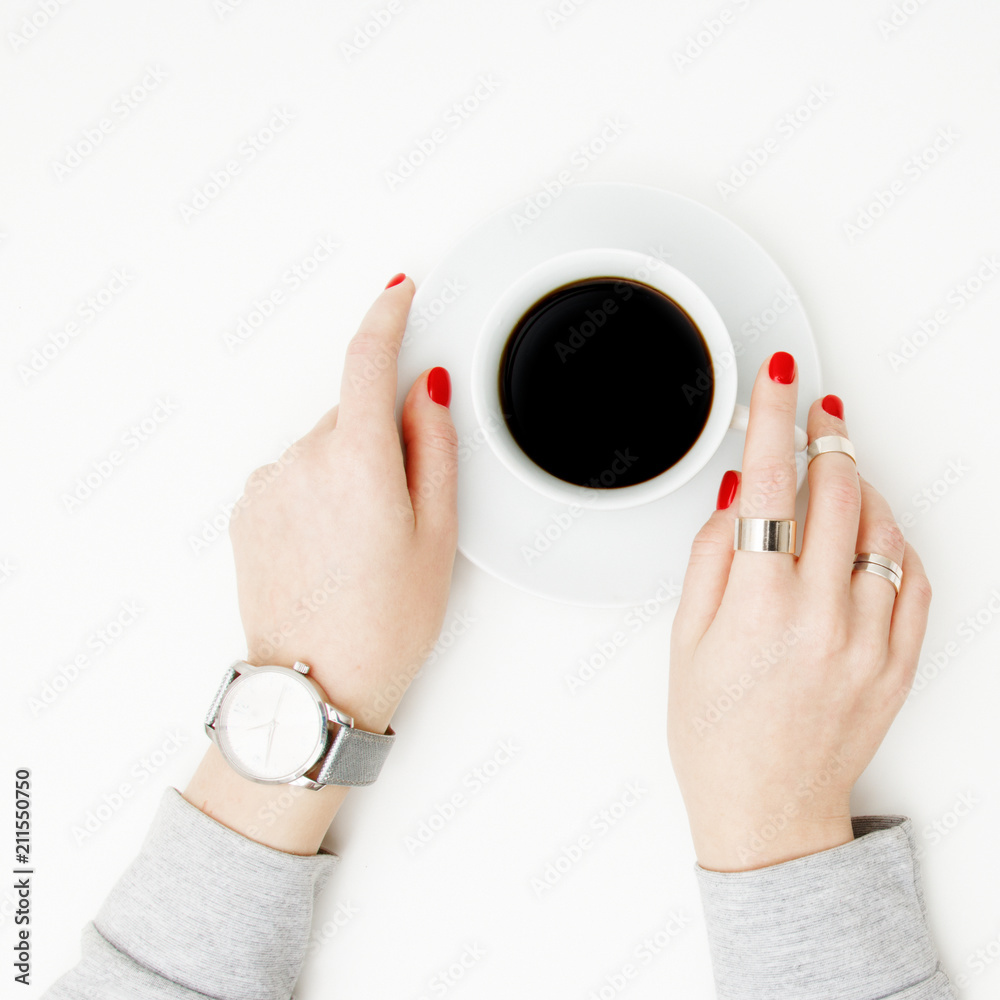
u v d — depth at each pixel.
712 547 0.61
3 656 0.68
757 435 0.59
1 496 0.68
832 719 0.60
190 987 0.60
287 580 0.63
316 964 0.66
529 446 0.61
